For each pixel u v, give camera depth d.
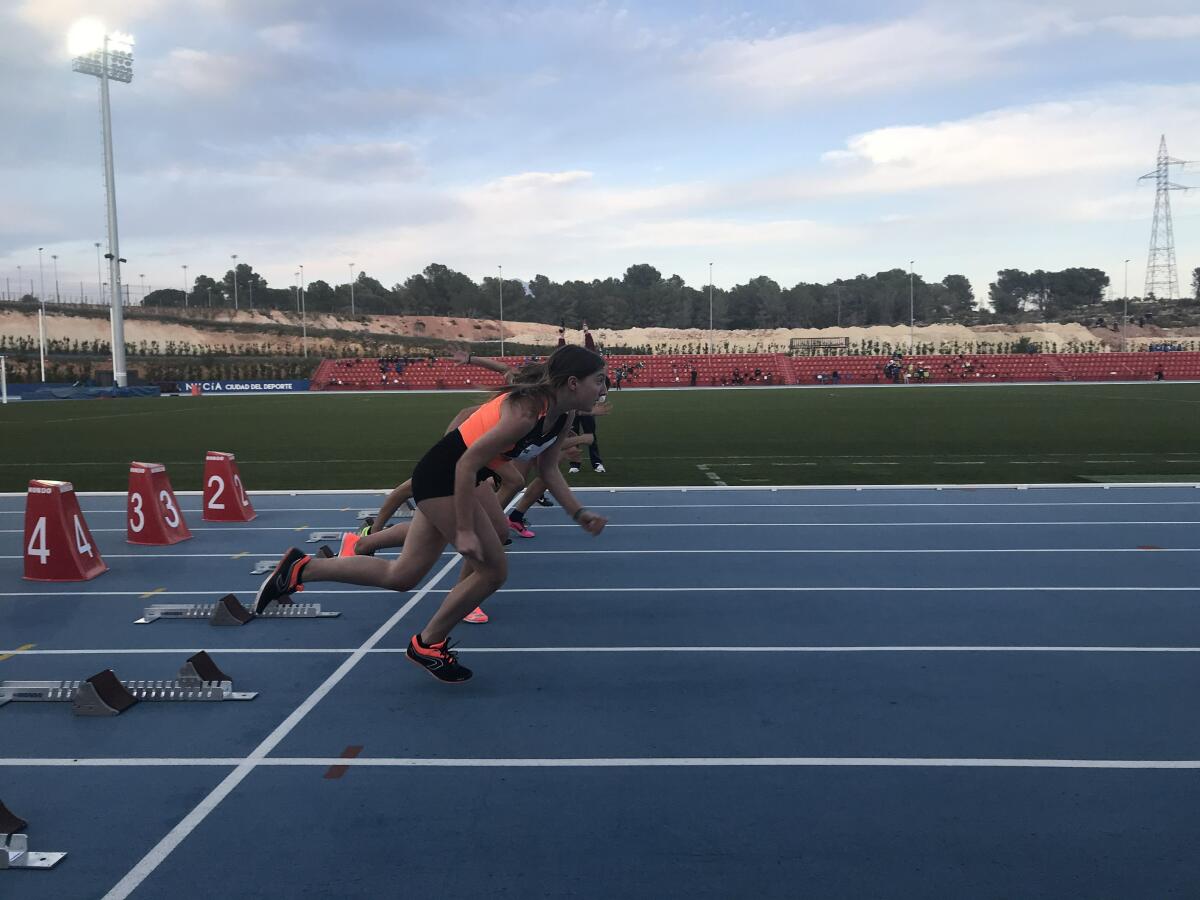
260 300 135.12
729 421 25.22
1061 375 61.78
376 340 100.38
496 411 3.75
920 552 7.61
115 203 49.09
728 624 5.45
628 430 22.34
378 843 2.89
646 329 126.19
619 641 5.12
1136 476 12.87
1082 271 157.25
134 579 6.87
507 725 3.87
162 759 3.54
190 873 2.72
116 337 50.66
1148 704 4.08
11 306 84.44
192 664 4.31
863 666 4.65
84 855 2.83
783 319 140.25
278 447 18.80
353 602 6.09
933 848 2.84
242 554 7.80
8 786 3.32
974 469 13.89
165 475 8.49
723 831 2.95
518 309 142.00
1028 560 7.25
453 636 5.21
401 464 15.49
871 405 32.66
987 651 4.89
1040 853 2.80
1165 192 126.19
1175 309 132.75
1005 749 3.59
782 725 3.86
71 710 4.09
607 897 2.58
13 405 39.88
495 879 2.67
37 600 6.22
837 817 3.04
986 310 156.88
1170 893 2.58
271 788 3.29
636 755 3.56
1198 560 7.20
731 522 9.16
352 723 3.90
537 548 7.86
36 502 6.83
